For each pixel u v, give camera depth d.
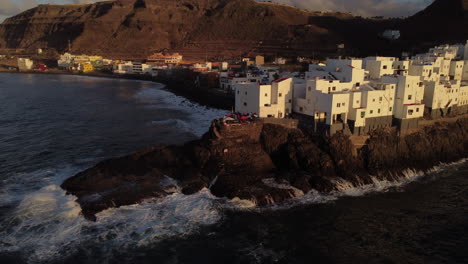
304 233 44.53
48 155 70.12
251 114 70.44
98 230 43.16
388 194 55.62
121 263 38.03
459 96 80.25
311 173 60.03
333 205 51.50
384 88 68.06
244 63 191.38
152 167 59.28
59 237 41.69
